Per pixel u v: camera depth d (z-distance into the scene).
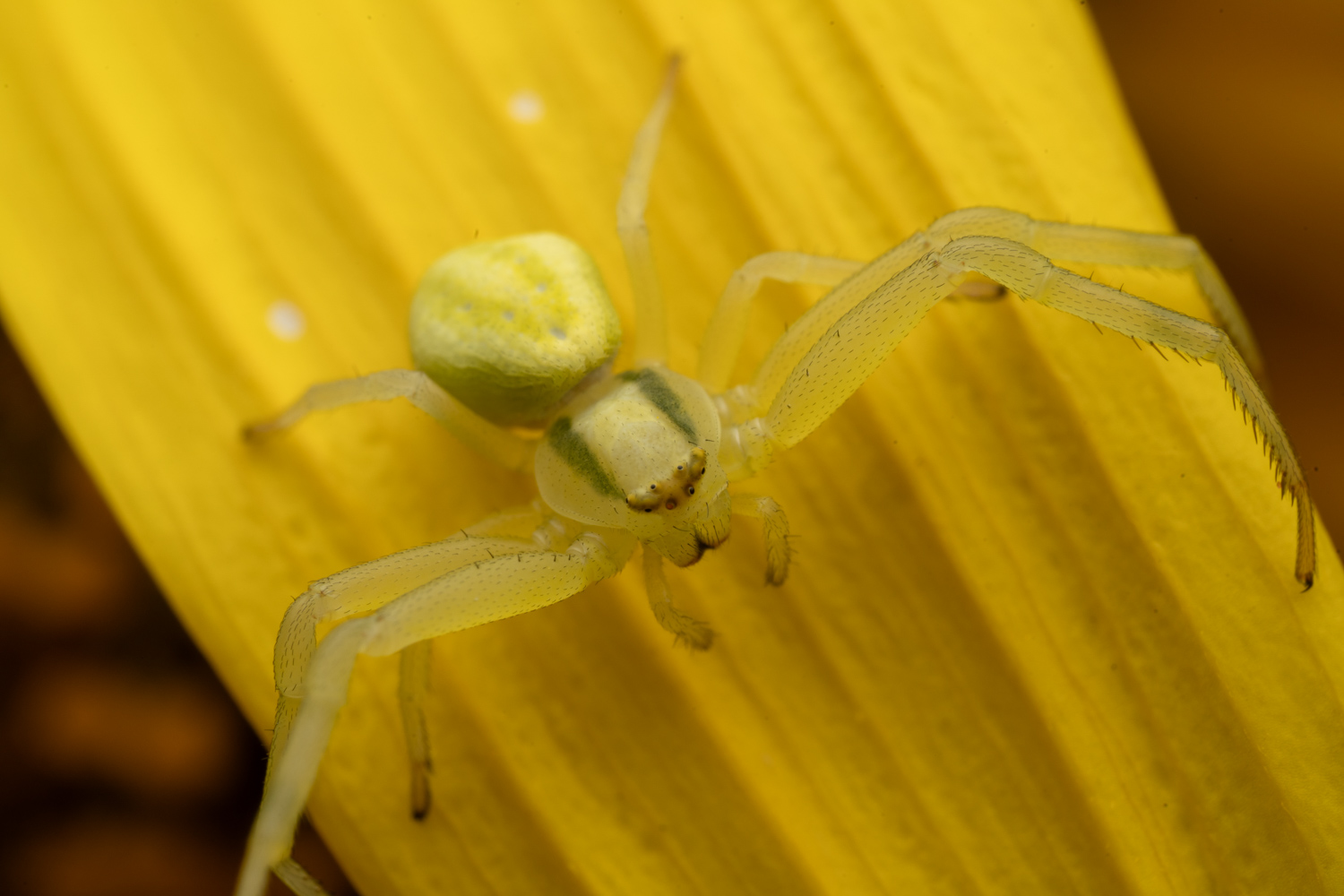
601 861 0.06
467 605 0.06
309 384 0.06
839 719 0.06
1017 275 0.06
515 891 0.06
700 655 0.06
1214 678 0.06
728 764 0.06
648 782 0.06
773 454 0.06
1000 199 0.06
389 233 0.06
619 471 0.06
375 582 0.06
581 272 0.06
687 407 0.06
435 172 0.06
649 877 0.06
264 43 0.06
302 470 0.06
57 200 0.06
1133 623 0.06
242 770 0.06
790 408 0.06
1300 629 0.06
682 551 0.06
